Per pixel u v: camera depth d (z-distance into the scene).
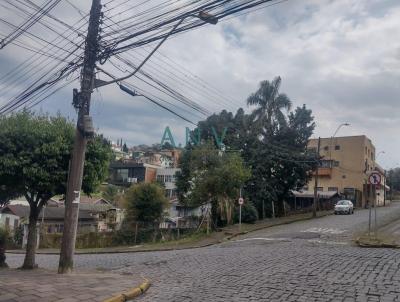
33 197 14.37
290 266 12.23
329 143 70.00
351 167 67.94
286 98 43.94
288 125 44.84
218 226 36.41
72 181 12.88
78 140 12.97
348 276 10.35
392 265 11.84
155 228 38.12
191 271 12.82
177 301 8.72
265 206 44.31
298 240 22.00
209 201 34.72
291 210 50.97
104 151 14.48
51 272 12.83
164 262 15.80
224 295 8.95
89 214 50.03
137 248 28.88
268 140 43.66
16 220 47.62
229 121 45.56
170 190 72.94
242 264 13.37
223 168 33.41
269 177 44.00
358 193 66.38
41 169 13.00
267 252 16.36
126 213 40.78
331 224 32.03
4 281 10.33
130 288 9.83
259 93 44.03
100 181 14.74
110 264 16.92
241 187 35.06
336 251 15.71
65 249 12.77
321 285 9.43
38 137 13.26
